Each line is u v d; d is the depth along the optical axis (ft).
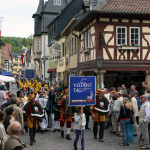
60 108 32.12
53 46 108.68
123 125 28.63
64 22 112.47
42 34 143.64
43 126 34.91
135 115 32.78
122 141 30.55
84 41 68.23
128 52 58.70
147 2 64.28
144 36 59.31
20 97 35.73
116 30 58.29
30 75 83.97
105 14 57.41
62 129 32.32
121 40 58.70
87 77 26.81
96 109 30.40
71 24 80.33
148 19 59.47
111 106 34.73
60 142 30.01
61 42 104.73
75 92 26.35
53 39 119.44
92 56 60.80
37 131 36.27
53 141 30.53
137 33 59.31
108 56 57.88
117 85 63.77
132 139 30.22
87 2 79.87
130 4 62.59
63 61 98.32
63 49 101.14
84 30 68.39
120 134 32.96
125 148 27.53
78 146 28.27
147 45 59.41
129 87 63.87
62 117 32.01
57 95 35.76
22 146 13.93
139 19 59.21
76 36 74.38
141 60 59.06
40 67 157.69
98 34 57.62
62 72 103.30
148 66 59.11
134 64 58.70
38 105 29.55
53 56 122.31
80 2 108.58
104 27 57.93
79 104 26.43
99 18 57.67
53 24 118.93
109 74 63.67
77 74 73.36
